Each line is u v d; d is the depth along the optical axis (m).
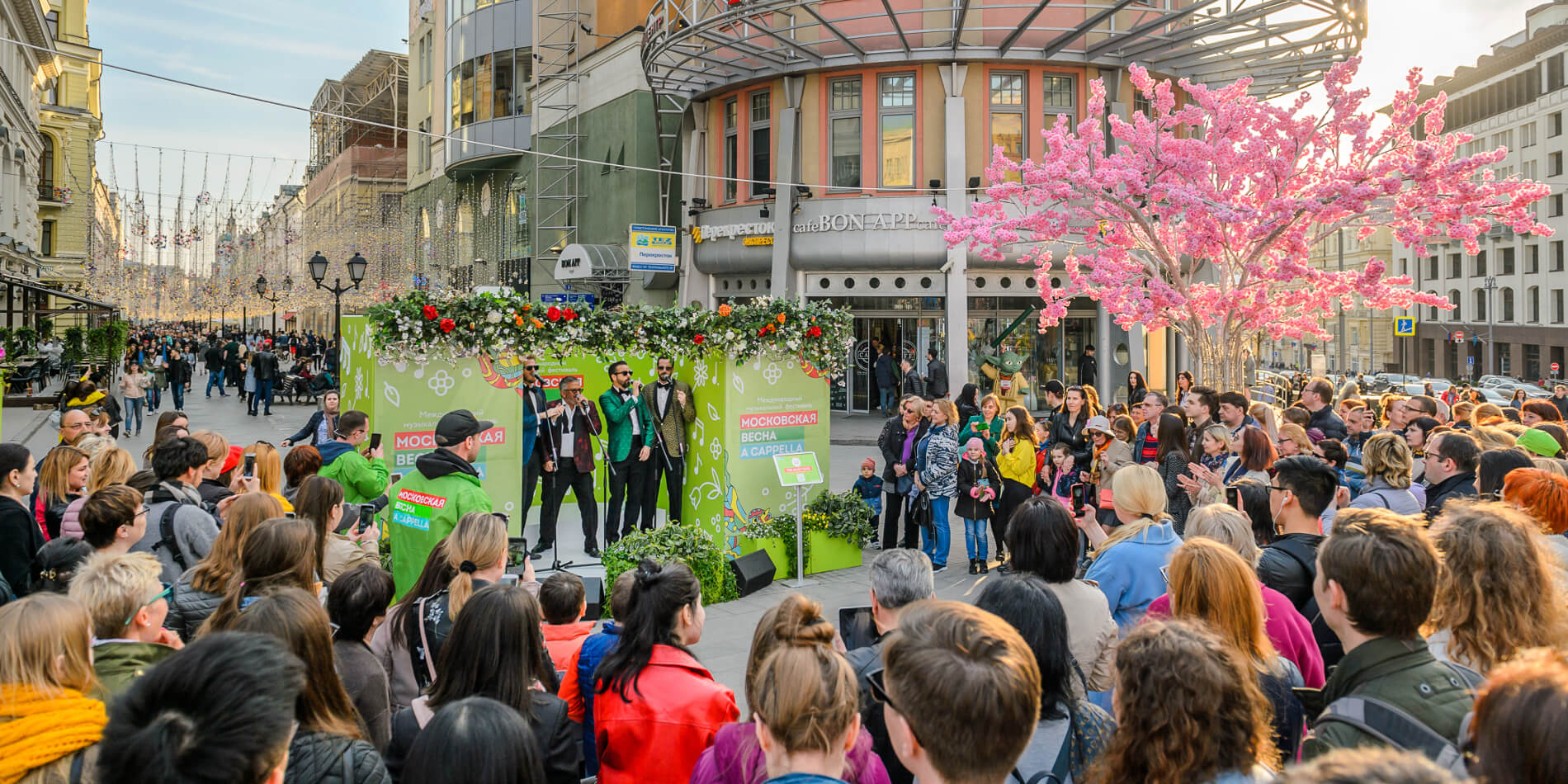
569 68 34.09
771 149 24.75
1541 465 5.22
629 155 30.25
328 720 2.69
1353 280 14.28
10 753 2.25
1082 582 3.84
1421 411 8.04
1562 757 1.52
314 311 48.34
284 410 26.36
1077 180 14.04
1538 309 52.84
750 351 9.55
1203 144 13.74
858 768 2.81
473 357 8.88
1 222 33.22
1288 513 4.34
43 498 6.16
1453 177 12.76
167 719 1.78
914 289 23.88
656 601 3.49
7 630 2.41
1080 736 2.84
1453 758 2.23
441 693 3.16
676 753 3.31
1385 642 2.67
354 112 55.81
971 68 23.17
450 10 38.72
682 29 20.78
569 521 11.73
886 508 10.63
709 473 9.93
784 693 2.25
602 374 12.93
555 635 4.34
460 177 40.16
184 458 5.41
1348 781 1.38
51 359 27.30
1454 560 3.06
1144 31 19.42
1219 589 3.07
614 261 29.30
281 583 3.82
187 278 40.91
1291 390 21.73
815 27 23.55
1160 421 7.85
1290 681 3.05
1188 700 2.13
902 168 23.67
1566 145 51.25
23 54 34.94
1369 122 13.58
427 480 6.80
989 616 2.20
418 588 4.21
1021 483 9.54
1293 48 19.14
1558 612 2.98
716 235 25.62
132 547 5.15
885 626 3.53
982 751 1.95
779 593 8.91
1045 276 17.03
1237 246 14.54
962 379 22.97
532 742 2.51
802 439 10.09
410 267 42.44
